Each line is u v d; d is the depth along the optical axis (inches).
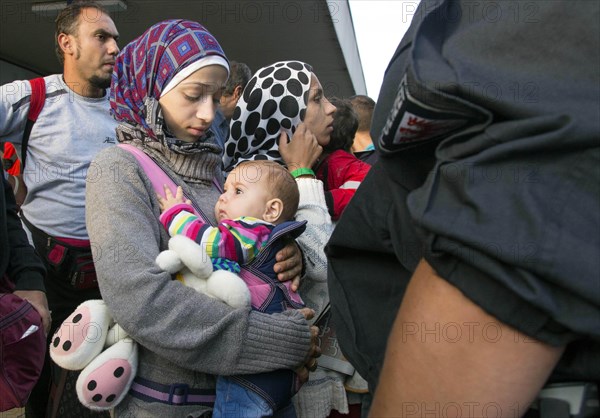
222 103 121.0
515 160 23.1
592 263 21.5
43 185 91.8
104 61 98.0
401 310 26.4
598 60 23.2
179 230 55.2
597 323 21.6
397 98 26.4
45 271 77.4
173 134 62.7
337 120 97.2
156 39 61.3
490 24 25.8
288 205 65.9
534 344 22.7
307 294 69.4
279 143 83.4
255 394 53.5
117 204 52.7
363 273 36.3
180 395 52.4
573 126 22.1
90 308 52.2
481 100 23.6
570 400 25.6
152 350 50.0
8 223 76.0
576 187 22.5
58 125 94.7
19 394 59.9
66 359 50.2
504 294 22.6
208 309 51.0
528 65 24.1
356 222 34.9
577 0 24.0
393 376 25.6
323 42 263.6
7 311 59.9
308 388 66.3
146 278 49.5
